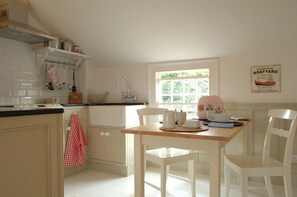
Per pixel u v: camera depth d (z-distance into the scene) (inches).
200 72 129.0
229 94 117.6
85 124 134.5
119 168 125.0
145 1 100.1
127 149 123.0
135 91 145.1
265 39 103.1
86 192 102.0
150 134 63.2
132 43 127.3
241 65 114.8
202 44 114.8
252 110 111.1
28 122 47.6
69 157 121.3
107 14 112.2
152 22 109.7
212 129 66.1
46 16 125.9
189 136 57.7
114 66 152.4
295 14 89.7
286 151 69.8
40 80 133.0
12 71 119.4
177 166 130.9
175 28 109.6
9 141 44.8
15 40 120.6
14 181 45.6
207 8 95.9
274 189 102.0
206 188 104.3
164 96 138.6
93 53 145.1
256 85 111.7
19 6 115.0
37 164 49.9
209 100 98.4
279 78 107.0
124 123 122.0
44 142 51.4
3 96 115.5
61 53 134.6
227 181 81.3
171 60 132.3
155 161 83.0
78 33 131.2
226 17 97.8
